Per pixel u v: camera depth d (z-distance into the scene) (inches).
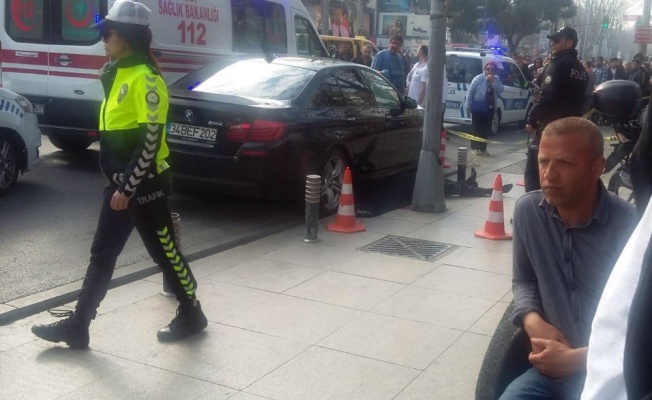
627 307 63.2
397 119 382.9
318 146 320.2
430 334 196.5
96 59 398.0
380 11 1793.8
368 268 250.7
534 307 118.0
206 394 163.3
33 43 408.8
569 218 116.7
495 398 119.6
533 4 1889.8
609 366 63.7
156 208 179.2
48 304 213.3
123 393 162.9
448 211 340.2
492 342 123.1
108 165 176.9
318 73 339.6
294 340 191.0
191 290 188.7
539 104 270.8
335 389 166.2
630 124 224.5
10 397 159.8
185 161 307.6
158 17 400.5
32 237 281.7
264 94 324.8
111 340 189.2
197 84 339.0
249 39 471.8
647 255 61.1
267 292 225.0
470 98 603.2
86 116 406.6
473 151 568.7
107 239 181.6
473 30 1792.6
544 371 111.3
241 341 189.9
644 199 91.5
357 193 381.1
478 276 245.6
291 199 315.3
